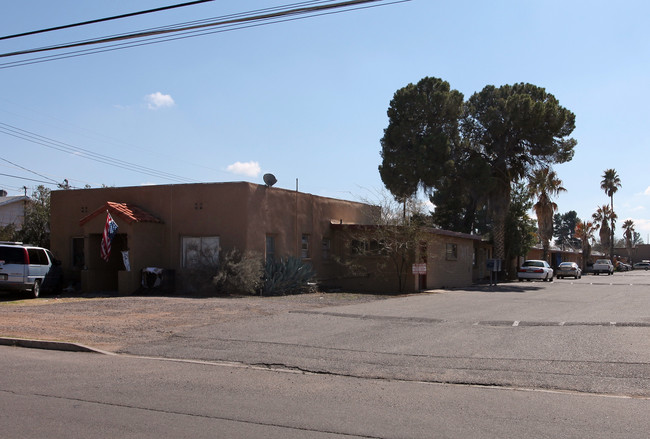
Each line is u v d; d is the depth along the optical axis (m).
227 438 5.76
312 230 26.11
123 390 7.83
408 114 35.62
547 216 48.25
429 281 27.88
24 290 20.08
